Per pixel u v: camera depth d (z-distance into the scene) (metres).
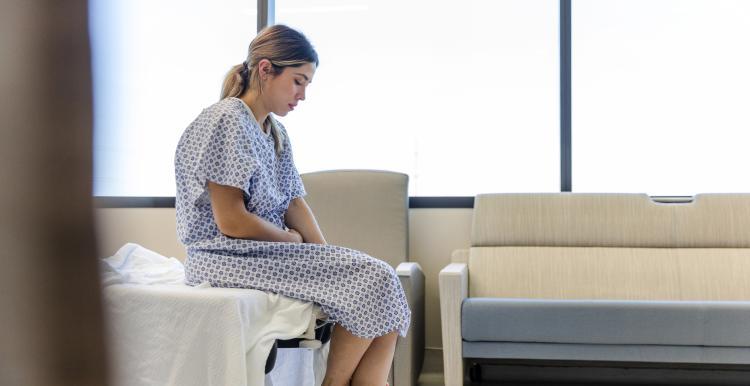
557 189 3.26
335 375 1.56
